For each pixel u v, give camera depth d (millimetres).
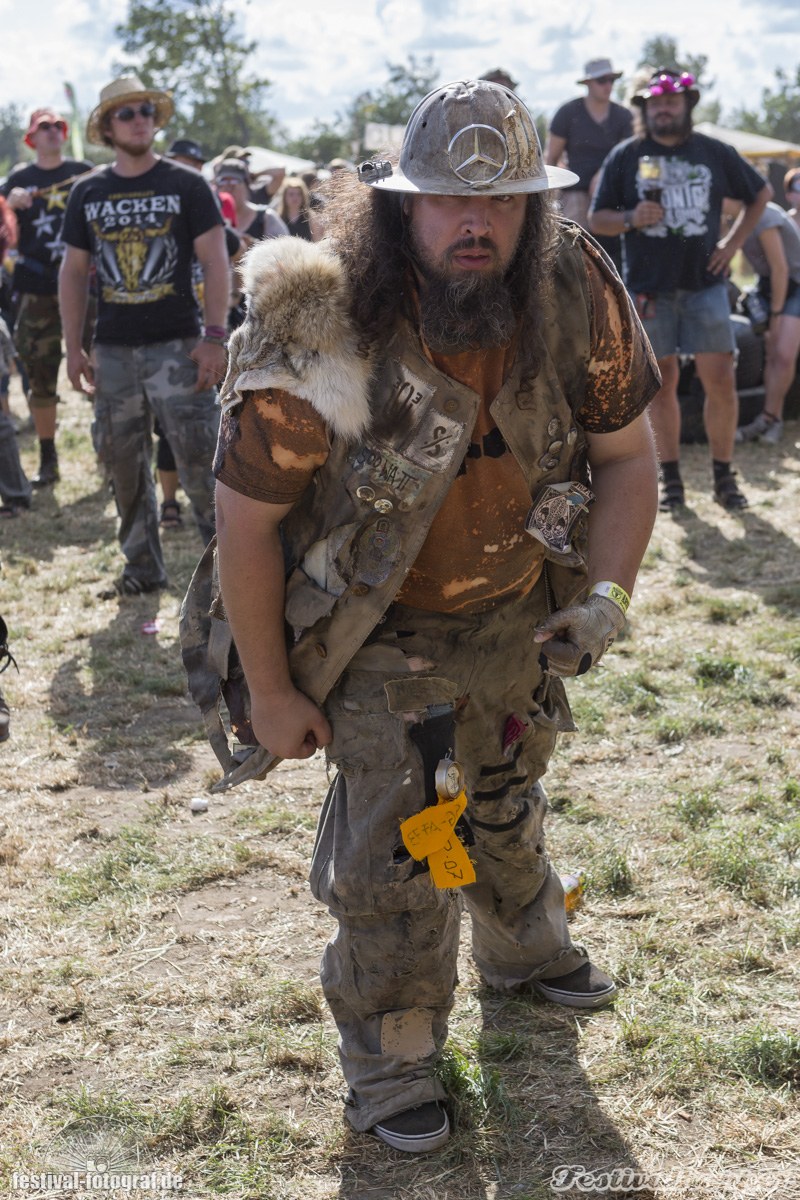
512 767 2502
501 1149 2332
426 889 2232
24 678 4973
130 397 5590
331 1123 2426
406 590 2266
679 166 6473
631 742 4129
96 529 7117
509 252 1952
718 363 6758
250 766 2314
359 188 2031
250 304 2006
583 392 2160
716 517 6820
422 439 2039
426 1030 2389
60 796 3959
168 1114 2445
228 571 2107
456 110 1895
